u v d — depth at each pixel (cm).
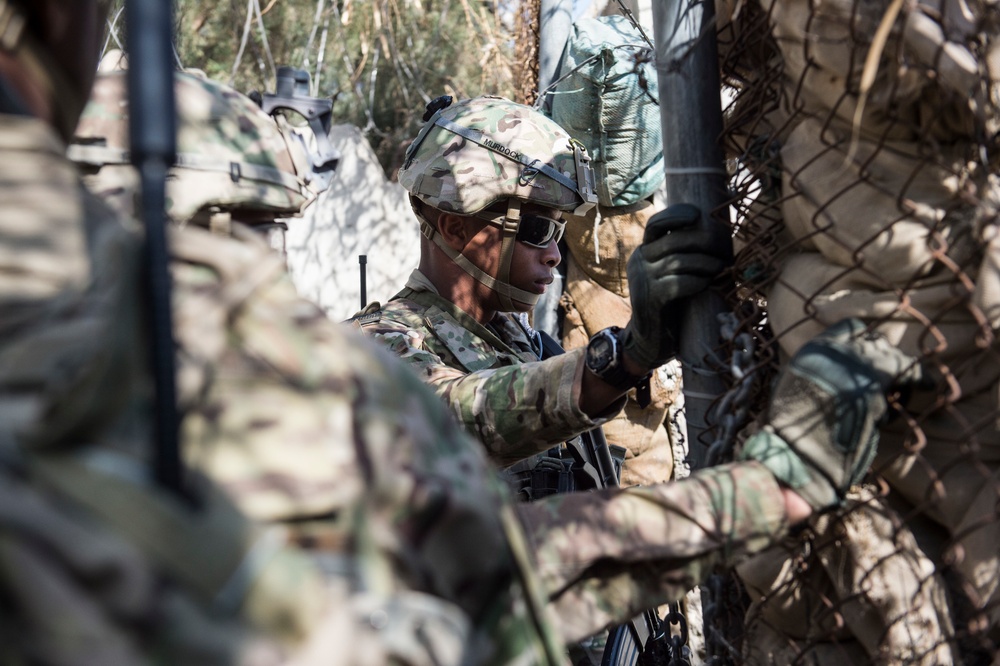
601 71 312
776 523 121
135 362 67
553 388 174
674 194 153
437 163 228
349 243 573
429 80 604
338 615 67
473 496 79
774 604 137
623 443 331
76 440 64
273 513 68
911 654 121
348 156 578
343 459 72
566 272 350
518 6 373
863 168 121
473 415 183
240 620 63
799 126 134
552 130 232
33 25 77
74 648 59
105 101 142
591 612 119
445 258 231
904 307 120
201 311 73
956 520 123
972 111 113
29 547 60
